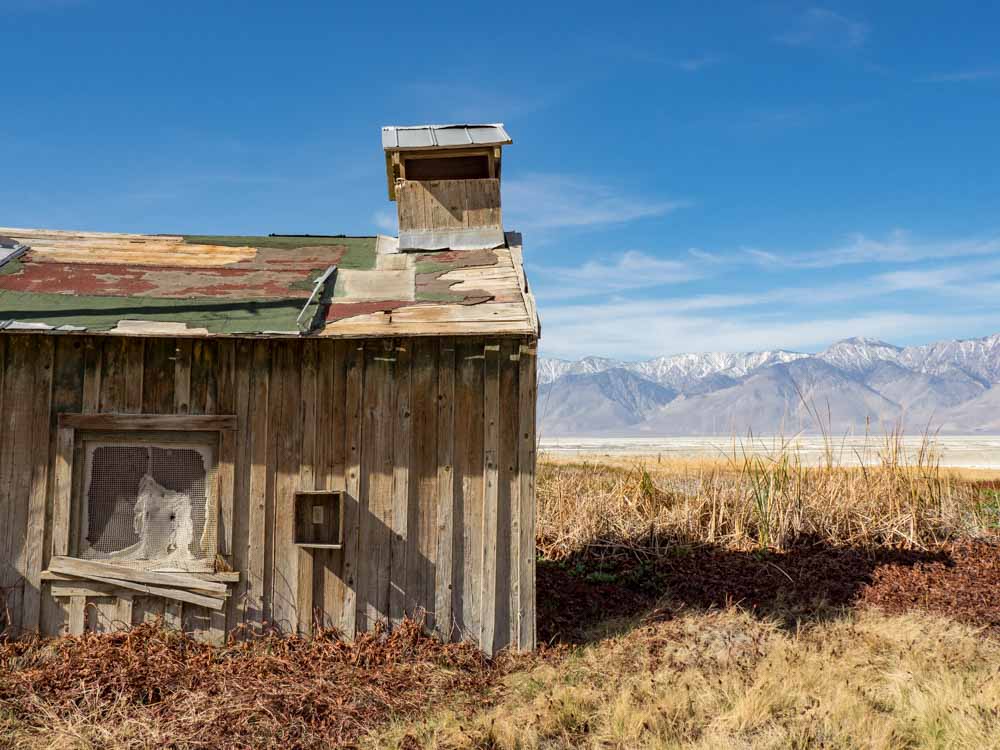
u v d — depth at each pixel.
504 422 7.05
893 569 9.77
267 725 5.29
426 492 7.01
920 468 12.13
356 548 6.94
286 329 6.83
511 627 6.96
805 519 11.12
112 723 5.28
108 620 6.71
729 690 5.90
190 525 6.91
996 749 4.76
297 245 9.41
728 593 8.94
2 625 6.62
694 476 13.61
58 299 7.21
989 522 11.93
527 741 5.15
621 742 5.13
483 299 7.55
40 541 6.73
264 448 6.96
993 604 8.49
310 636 6.85
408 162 9.85
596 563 10.06
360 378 7.06
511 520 7.00
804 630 7.65
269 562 6.89
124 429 6.84
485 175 10.02
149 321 6.83
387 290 7.89
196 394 6.95
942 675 6.00
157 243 9.12
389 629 6.90
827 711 5.38
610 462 24.45
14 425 6.79
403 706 5.80
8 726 5.21
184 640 6.68
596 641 7.40
